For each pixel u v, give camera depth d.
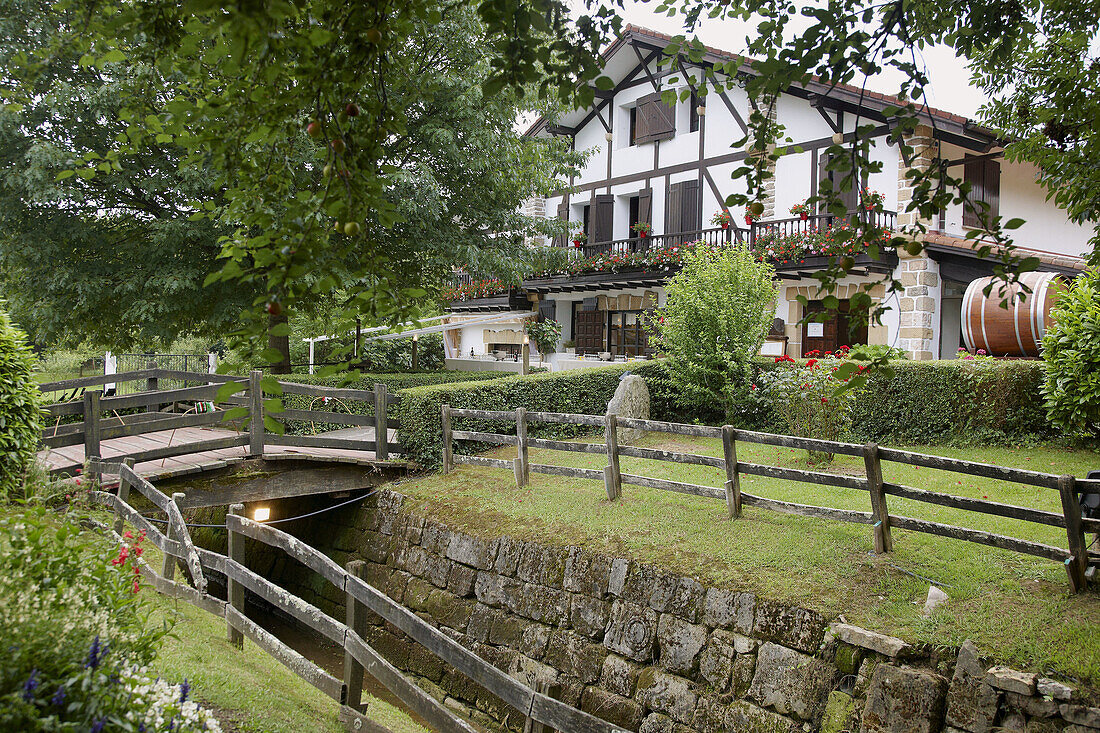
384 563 8.50
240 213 2.61
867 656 4.68
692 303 12.04
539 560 6.83
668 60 3.58
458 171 13.64
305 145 9.30
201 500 7.81
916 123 2.90
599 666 6.10
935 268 13.91
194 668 4.01
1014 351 10.55
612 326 21.08
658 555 6.22
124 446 9.31
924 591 5.13
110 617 2.66
